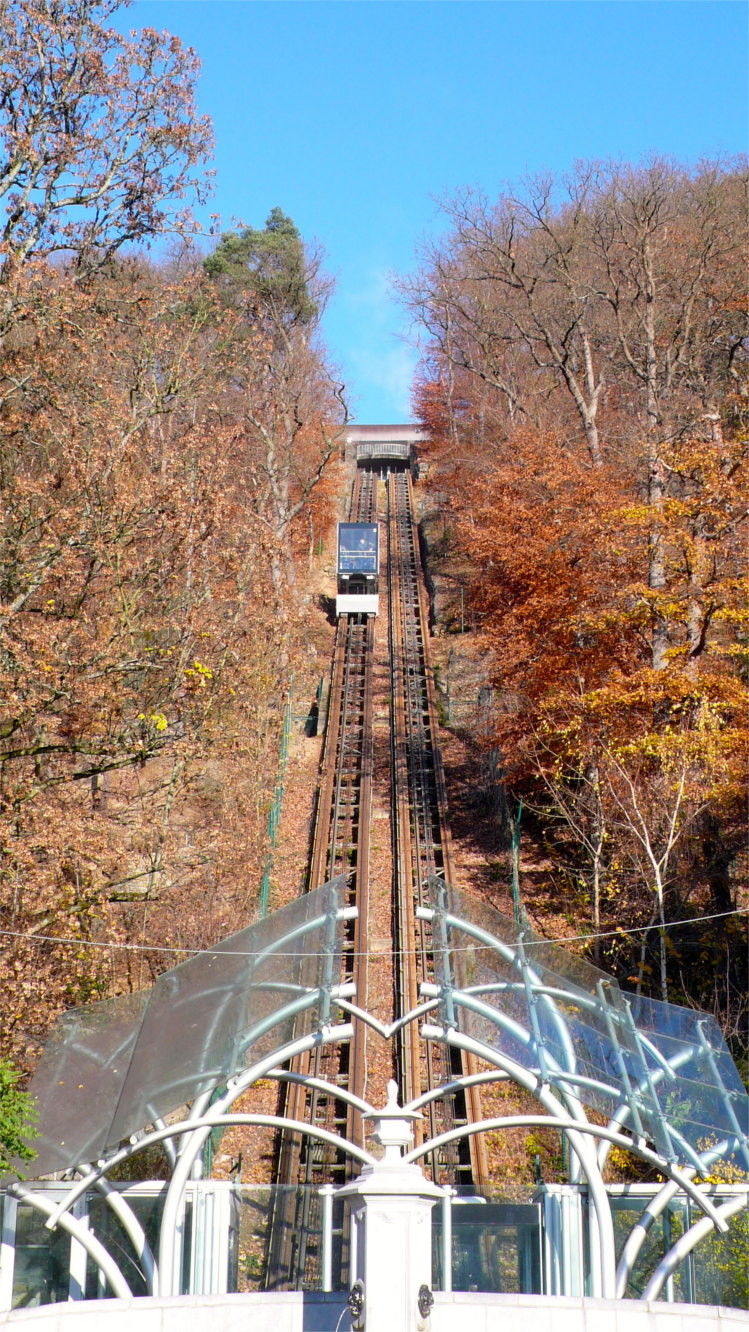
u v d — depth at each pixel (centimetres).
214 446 2859
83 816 2234
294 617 3456
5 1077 1505
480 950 1552
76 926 2105
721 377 4788
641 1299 1382
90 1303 1323
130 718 2441
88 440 2489
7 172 2770
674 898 2875
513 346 5531
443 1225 1523
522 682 3569
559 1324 1354
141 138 2923
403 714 4831
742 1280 1525
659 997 2683
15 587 2348
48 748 2248
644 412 4500
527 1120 1423
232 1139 2391
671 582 3070
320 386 7181
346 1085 2514
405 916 3197
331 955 1494
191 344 3088
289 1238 1897
